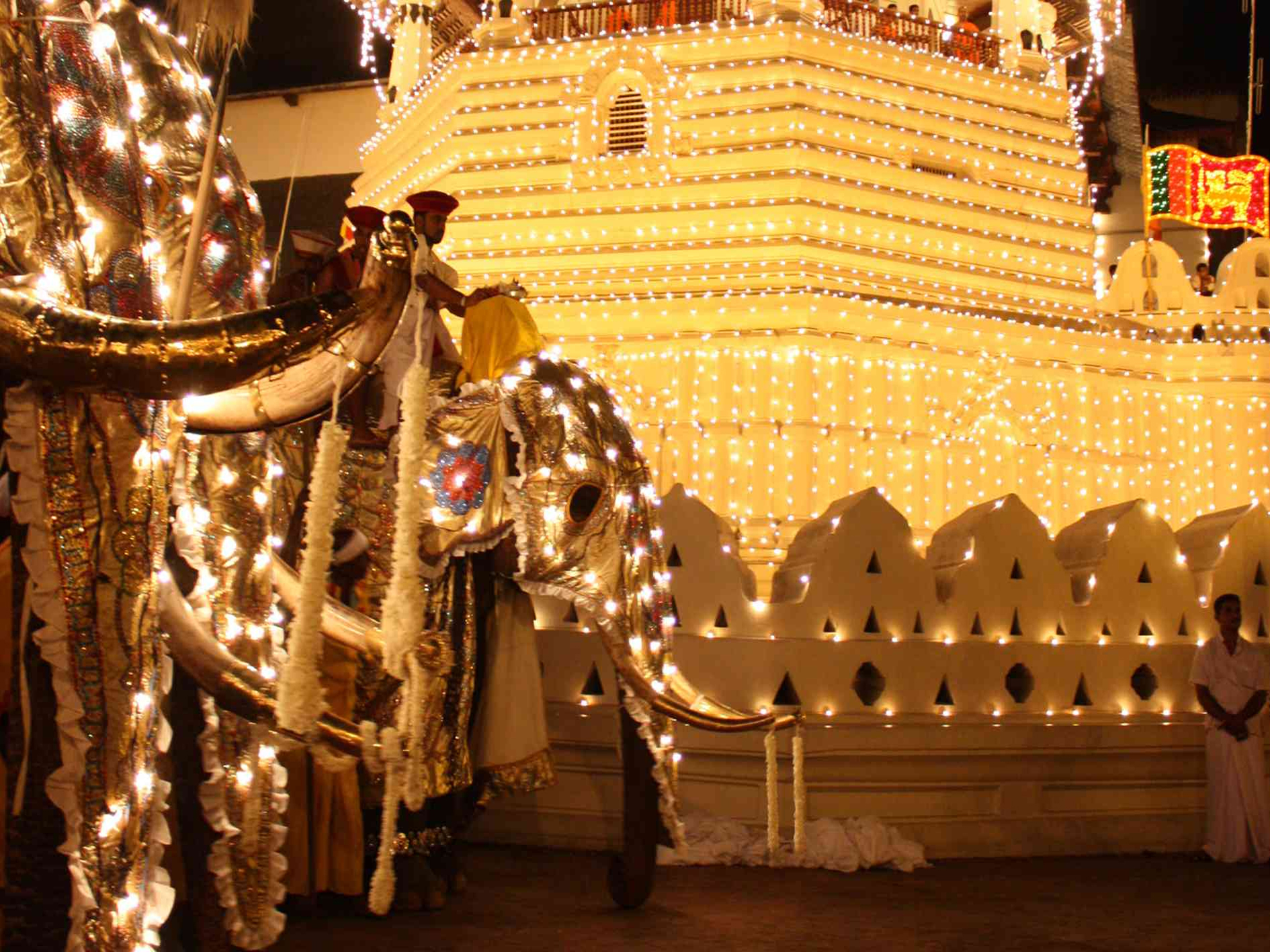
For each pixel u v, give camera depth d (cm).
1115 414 1764
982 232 1808
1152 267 1867
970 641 885
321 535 379
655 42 1762
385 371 672
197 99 472
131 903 369
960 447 1664
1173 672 940
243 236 473
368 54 2464
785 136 1709
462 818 711
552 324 1661
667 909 668
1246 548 985
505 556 681
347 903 679
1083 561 965
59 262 374
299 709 375
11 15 379
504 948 588
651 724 664
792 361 1596
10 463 367
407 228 387
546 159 1777
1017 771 849
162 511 392
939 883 748
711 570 855
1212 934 647
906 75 1828
